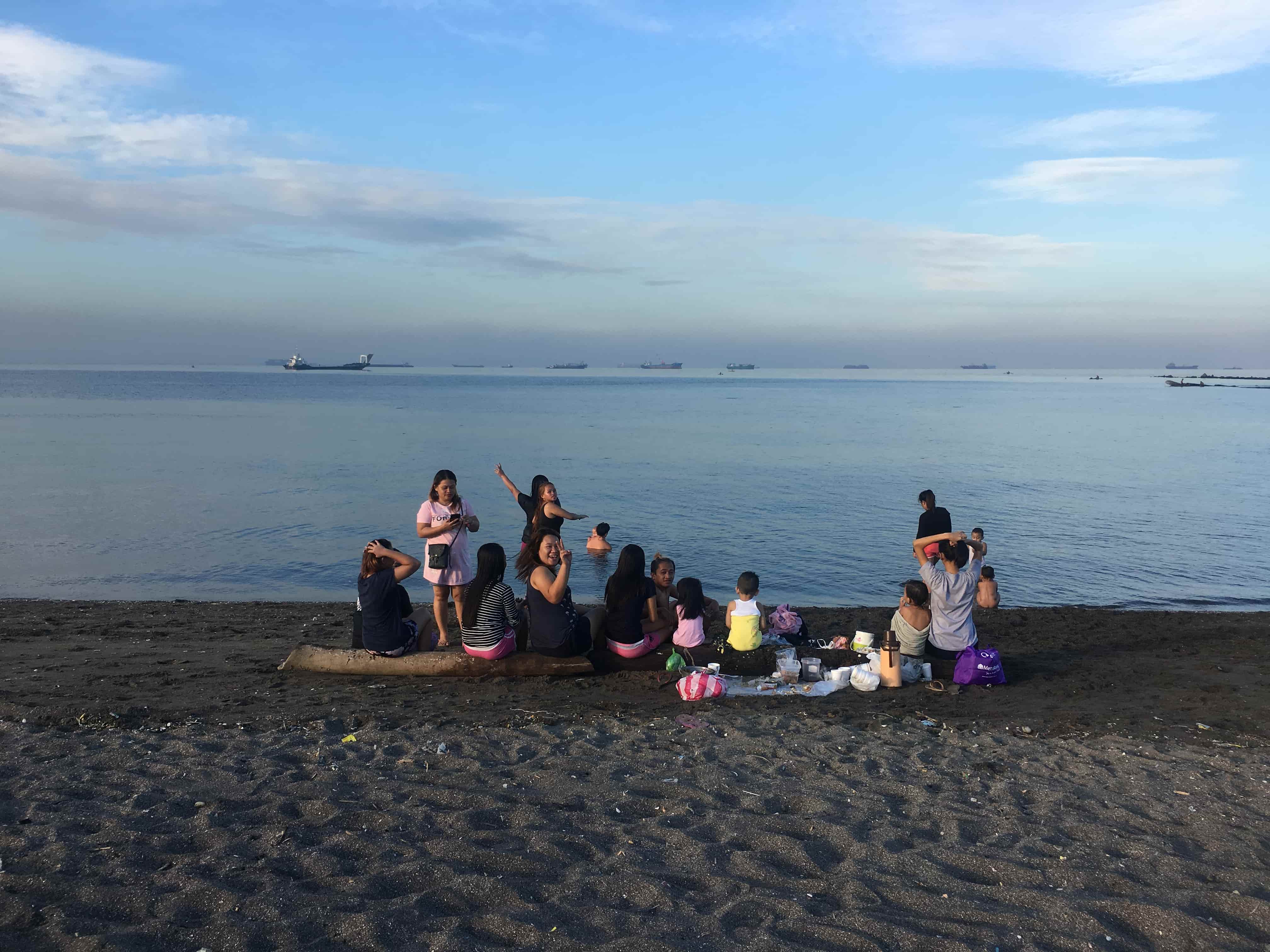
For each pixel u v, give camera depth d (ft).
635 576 26.66
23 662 28.81
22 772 17.26
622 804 16.21
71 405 256.73
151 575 52.49
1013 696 25.25
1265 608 47.11
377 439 152.56
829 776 17.93
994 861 13.84
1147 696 25.27
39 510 73.56
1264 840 15.14
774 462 119.24
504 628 26.27
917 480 100.12
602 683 25.93
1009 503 82.43
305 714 22.09
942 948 11.34
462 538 28.27
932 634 27.14
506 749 19.43
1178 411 265.54
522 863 13.55
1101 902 12.50
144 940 11.00
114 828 14.47
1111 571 55.26
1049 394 450.30
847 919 11.95
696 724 21.74
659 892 12.59
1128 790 17.48
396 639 26.35
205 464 109.29
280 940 11.12
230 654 30.68
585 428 187.62
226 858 13.42
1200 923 11.96
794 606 47.50
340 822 14.97
